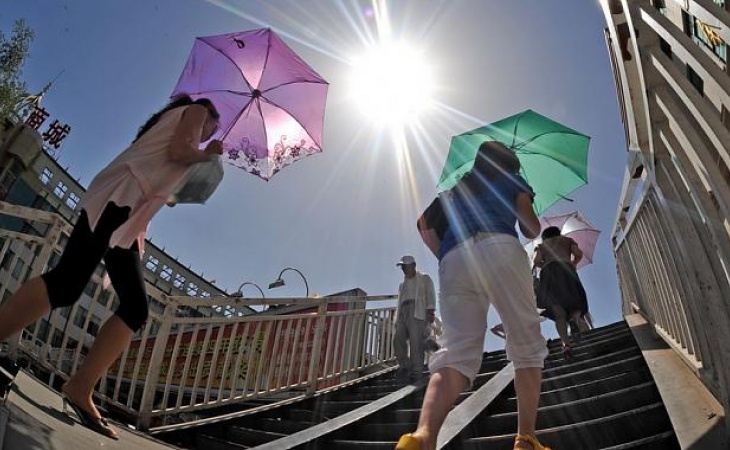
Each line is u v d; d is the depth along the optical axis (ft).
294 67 12.80
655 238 12.85
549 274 19.29
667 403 9.25
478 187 8.43
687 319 10.08
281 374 19.80
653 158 9.21
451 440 10.37
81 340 14.87
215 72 12.59
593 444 9.96
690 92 6.33
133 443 9.43
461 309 7.67
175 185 7.91
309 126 13.05
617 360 15.81
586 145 11.64
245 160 12.60
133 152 7.77
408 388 17.88
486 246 7.77
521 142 11.64
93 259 7.05
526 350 7.61
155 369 16.28
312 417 18.70
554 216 29.73
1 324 6.28
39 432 6.51
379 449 12.17
